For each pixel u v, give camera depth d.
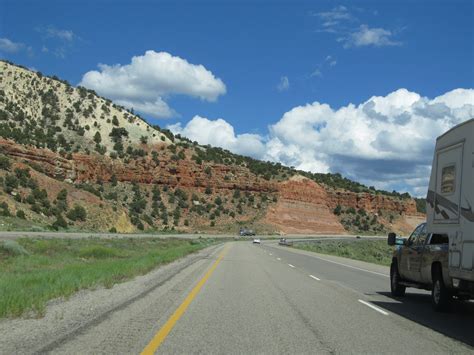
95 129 146.00
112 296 13.56
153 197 135.38
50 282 15.24
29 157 109.75
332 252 64.06
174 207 136.88
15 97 144.50
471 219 10.65
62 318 10.12
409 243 15.67
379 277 23.62
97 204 93.69
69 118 145.62
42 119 142.25
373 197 179.75
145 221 122.62
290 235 143.50
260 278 21.12
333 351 8.19
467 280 10.89
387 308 13.36
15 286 13.61
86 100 157.00
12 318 9.98
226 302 13.53
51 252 33.44
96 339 8.40
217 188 149.50
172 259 30.97
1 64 157.62
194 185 146.38
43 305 11.22
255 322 10.62
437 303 12.91
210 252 45.25
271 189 155.62
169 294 14.64
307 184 164.25
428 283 13.79
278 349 8.23
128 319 10.28
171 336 8.94
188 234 111.25
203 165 150.88
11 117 131.25
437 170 12.85
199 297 14.34
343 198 174.12
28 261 25.83
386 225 175.50
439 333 9.95
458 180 11.48
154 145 150.00
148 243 58.94
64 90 158.38
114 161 135.75
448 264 12.02
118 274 19.05
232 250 52.22
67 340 8.26
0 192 73.62
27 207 76.31
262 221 144.88
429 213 13.31
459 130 11.56
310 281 20.44
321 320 11.09
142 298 13.44
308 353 8.01
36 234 50.59
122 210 102.12
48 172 112.31
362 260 44.12
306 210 158.50
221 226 137.88
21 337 8.34
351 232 163.50
